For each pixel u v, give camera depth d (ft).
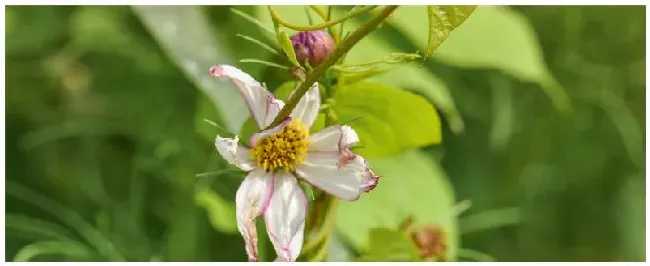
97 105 2.50
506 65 2.05
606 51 2.70
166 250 2.17
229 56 1.91
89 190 2.37
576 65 2.65
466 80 2.53
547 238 2.59
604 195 2.68
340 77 1.54
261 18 1.84
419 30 1.95
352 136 1.46
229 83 1.81
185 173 2.17
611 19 2.68
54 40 2.54
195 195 2.08
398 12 1.95
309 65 1.49
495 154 2.53
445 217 1.95
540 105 2.59
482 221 2.40
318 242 1.55
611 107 2.67
